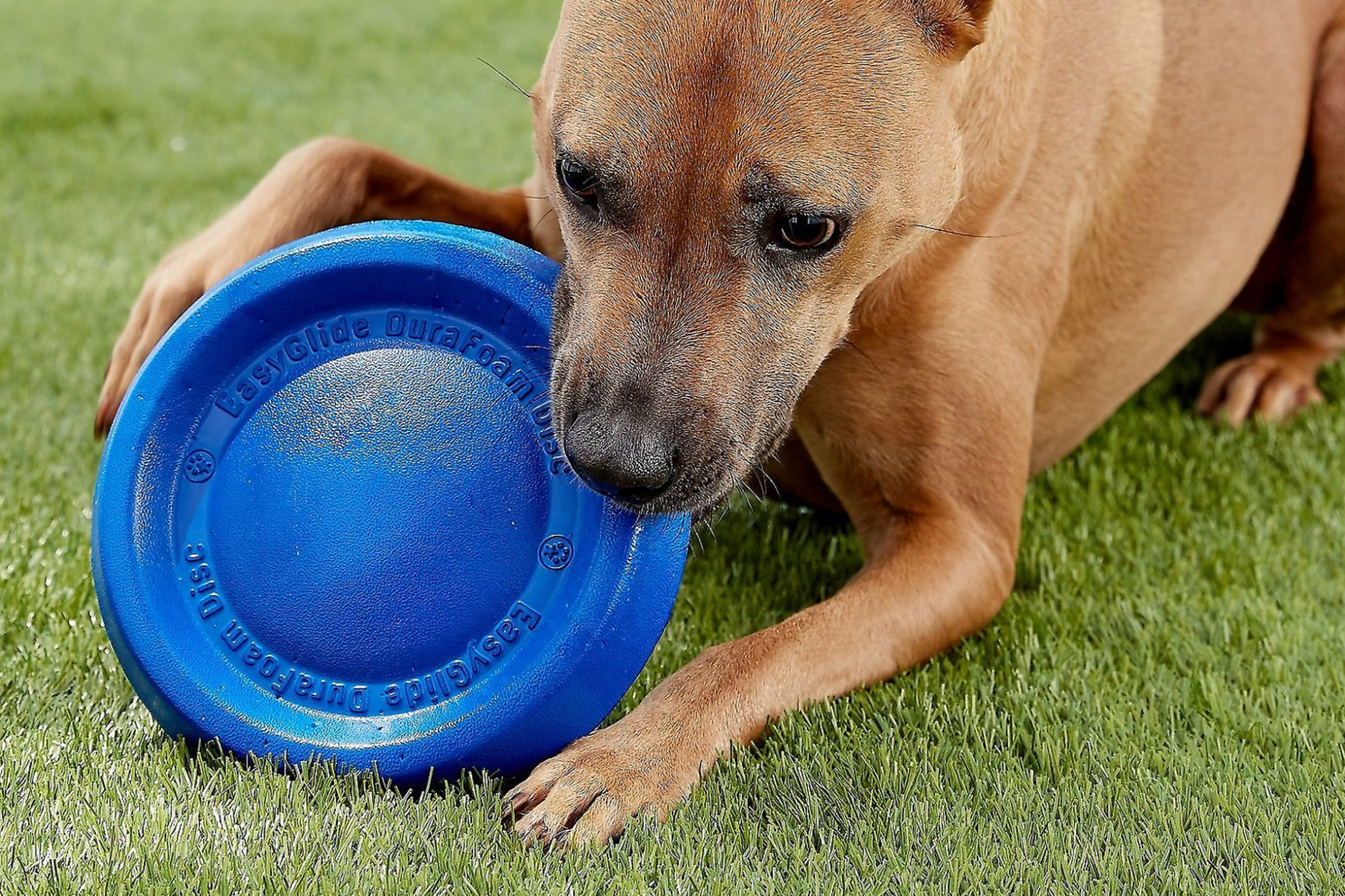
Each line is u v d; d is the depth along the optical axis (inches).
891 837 82.0
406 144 274.7
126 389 112.4
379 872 76.1
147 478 90.5
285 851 77.1
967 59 97.6
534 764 88.2
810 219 86.5
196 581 90.0
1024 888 77.7
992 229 111.3
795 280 90.0
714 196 84.7
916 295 106.0
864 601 102.6
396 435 92.3
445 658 88.4
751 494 104.6
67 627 103.5
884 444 112.0
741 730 91.5
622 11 85.7
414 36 374.0
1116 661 109.1
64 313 174.2
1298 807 86.7
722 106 83.5
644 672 101.5
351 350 95.1
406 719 87.2
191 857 76.3
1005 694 101.3
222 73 330.0
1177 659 108.3
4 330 167.0
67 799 81.9
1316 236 154.3
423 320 96.0
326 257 94.4
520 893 74.3
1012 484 114.6
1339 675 104.3
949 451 111.3
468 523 90.5
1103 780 90.2
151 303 113.3
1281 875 79.5
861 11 86.4
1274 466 146.5
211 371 93.1
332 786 84.0
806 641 97.7
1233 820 85.7
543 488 92.0
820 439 114.3
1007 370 113.9
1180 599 118.4
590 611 87.1
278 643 88.9
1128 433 154.7
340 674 88.4
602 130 85.1
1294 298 161.6
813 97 84.4
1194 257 136.1
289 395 93.8
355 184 119.6
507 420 93.4
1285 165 143.8
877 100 87.0
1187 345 179.0
